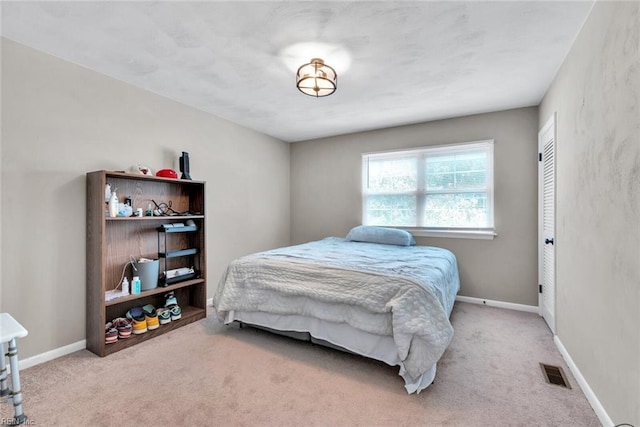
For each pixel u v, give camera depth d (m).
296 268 2.33
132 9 1.66
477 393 1.74
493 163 3.34
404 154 3.92
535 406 1.62
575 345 1.93
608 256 1.46
